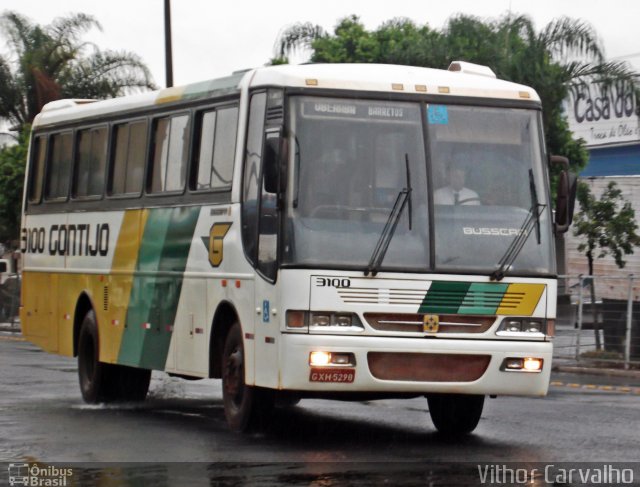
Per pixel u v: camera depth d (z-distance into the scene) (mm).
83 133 27016
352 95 19500
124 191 24984
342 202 19094
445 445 19594
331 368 18625
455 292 19109
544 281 19547
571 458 18141
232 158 20859
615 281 44656
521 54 49531
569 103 50594
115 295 25016
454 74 20562
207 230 21500
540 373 19453
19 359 38594
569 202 19875
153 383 30734
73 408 25172
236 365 20531
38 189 29188
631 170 82750
